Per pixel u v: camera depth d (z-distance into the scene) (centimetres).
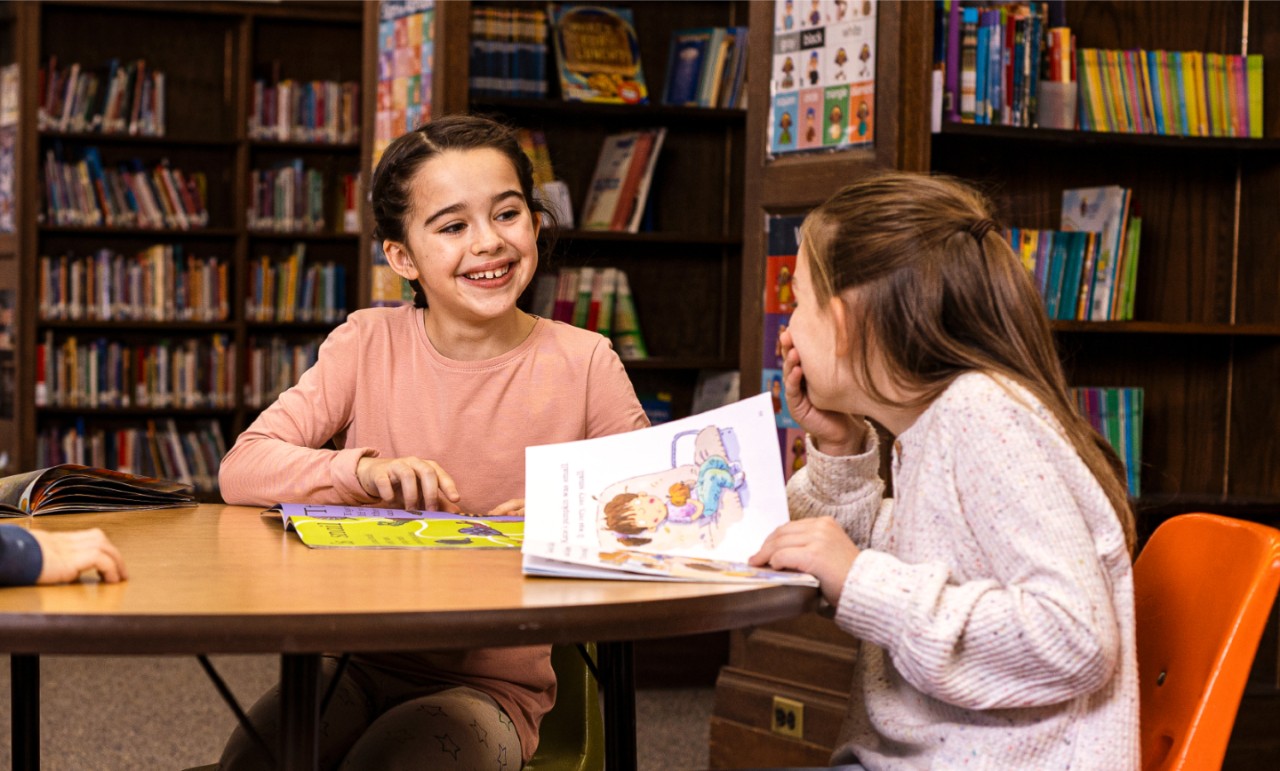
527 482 126
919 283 119
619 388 173
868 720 129
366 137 367
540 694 158
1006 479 110
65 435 519
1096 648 105
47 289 512
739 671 299
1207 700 114
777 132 302
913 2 278
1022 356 120
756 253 308
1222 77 321
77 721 331
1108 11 329
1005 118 294
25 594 94
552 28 392
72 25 530
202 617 86
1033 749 112
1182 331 304
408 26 353
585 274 392
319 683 96
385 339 172
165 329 540
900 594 109
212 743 314
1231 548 120
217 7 529
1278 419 322
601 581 105
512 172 163
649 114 393
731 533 121
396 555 117
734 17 413
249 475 157
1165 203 333
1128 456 320
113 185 520
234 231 528
